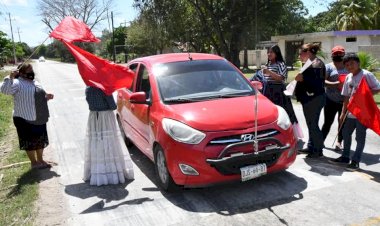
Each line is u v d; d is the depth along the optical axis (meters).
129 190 5.35
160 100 5.38
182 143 4.62
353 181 5.16
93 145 5.57
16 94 6.09
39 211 4.83
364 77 5.32
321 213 4.32
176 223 4.30
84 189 5.50
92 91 5.44
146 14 31.89
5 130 10.16
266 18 30.61
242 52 42.97
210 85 5.66
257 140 4.61
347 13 44.91
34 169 6.48
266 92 6.39
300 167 5.78
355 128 5.68
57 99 15.94
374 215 4.21
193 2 27.98
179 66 5.97
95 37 5.50
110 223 4.41
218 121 4.67
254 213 4.41
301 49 5.98
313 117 6.00
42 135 6.38
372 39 33.62
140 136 6.05
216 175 4.54
